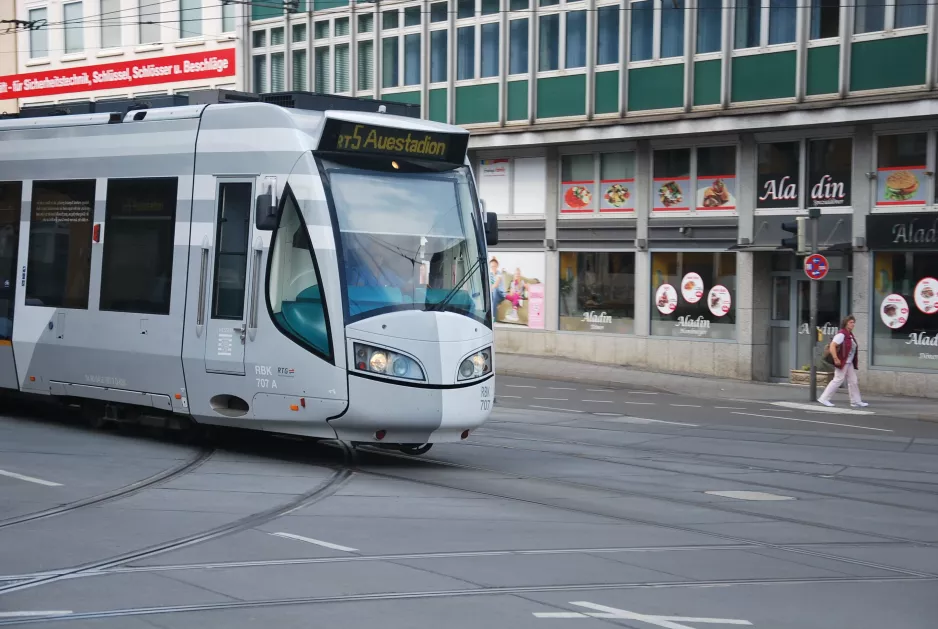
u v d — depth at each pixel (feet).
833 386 79.41
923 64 84.89
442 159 44.42
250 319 42.83
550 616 22.91
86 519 32.04
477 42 111.34
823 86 89.97
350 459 46.09
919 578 28.37
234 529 31.12
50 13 151.43
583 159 107.24
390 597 24.06
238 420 43.75
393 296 41.57
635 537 32.14
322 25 124.16
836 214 91.15
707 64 96.17
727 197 97.45
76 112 52.60
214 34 136.15
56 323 50.26
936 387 86.17
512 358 109.09
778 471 47.06
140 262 47.14
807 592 26.23
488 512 35.24
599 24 102.73
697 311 99.71
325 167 41.60
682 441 55.93
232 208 43.88
